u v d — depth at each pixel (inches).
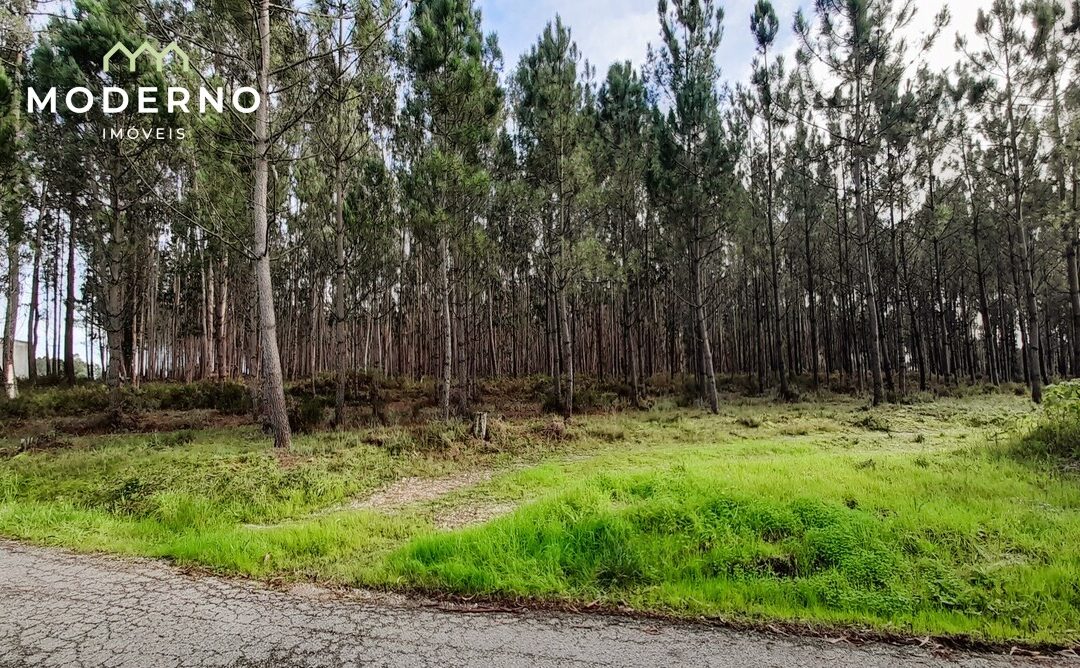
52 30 489.7
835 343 1433.3
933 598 161.5
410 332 1122.7
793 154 887.7
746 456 395.2
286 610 160.1
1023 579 165.6
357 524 250.8
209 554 209.6
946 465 304.0
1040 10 633.0
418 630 146.6
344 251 655.8
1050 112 650.2
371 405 718.5
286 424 411.2
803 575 177.5
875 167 839.7
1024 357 1253.1
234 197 555.8
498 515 272.4
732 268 1162.0
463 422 544.7
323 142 554.3
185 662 130.9
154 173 583.5
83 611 160.1
